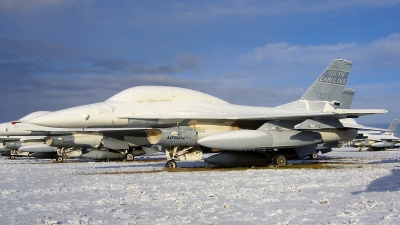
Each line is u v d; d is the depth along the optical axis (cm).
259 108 2328
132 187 1161
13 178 1555
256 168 1956
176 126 2005
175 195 997
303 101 2480
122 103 1997
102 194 1038
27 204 887
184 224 656
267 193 1022
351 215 719
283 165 2133
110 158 2955
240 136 1891
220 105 2186
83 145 2842
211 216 726
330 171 1695
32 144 3644
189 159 2036
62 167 2220
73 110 1897
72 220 698
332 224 634
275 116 1973
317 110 2472
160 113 1973
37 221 688
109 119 1909
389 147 6100
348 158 3212
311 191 1055
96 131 2669
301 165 2128
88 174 1694
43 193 1077
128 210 797
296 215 727
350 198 928
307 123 2005
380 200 888
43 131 2791
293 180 1333
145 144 2812
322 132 2116
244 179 1377
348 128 2125
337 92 2561
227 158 1997
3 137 3700
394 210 761
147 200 921
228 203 872
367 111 1922
